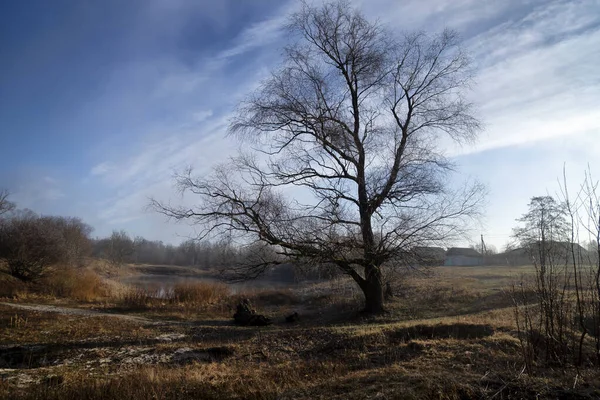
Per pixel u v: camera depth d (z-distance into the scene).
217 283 30.97
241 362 10.45
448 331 11.90
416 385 6.22
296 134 19.52
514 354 8.45
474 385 6.07
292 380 8.03
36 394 7.65
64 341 14.43
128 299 26.53
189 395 7.41
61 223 52.34
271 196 18.44
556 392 5.66
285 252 18.66
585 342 8.22
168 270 67.69
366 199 18.81
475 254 58.72
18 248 32.59
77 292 29.94
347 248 18.17
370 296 19.98
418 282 26.92
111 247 74.38
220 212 17.98
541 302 7.79
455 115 19.39
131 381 8.13
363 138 19.77
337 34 19.33
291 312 24.16
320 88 19.39
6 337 15.07
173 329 17.70
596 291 7.16
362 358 9.83
